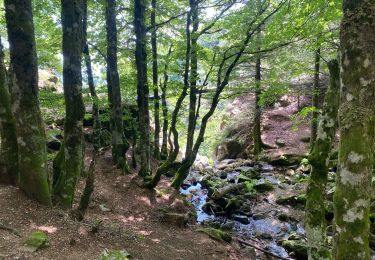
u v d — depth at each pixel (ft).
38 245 18.35
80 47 24.99
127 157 48.93
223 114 85.97
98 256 19.35
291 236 32.78
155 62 44.80
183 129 65.10
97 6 43.42
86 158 43.52
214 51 34.96
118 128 41.11
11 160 24.73
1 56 25.40
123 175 39.34
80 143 25.49
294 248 30.17
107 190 34.78
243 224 37.55
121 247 22.36
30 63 22.65
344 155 10.89
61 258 18.15
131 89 48.67
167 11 43.39
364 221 10.66
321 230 17.54
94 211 29.30
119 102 40.81
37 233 19.33
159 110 53.01
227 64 35.63
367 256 10.60
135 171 43.21
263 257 29.25
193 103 37.83
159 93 52.21
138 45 38.22
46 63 46.83
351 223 10.73
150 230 28.40
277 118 73.00
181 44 39.34
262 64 60.29
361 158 10.60
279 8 30.42
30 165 22.99
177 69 37.63
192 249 26.43
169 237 27.89
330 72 18.35
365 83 10.64
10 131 25.04
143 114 39.70
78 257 18.74
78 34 24.68
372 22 10.52
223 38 33.88
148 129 40.73
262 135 68.54
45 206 23.06
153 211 32.91
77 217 23.88
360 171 10.62
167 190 38.22
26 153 22.99
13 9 21.76
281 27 30.55
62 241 19.99
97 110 44.14
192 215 35.99
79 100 24.99
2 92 25.03
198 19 35.86
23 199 22.67
